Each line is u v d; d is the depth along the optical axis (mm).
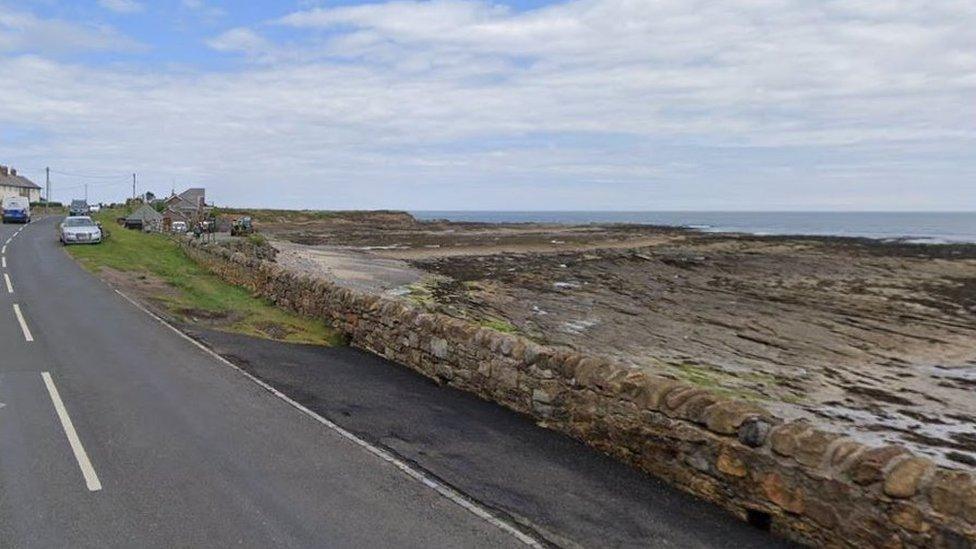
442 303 27125
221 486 6043
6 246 30344
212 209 79500
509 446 7305
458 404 8789
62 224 33875
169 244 33938
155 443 7051
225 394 8945
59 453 6703
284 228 103312
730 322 25609
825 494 5281
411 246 64875
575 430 7594
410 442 7340
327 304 13867
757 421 5875
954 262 50188
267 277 17297
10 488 5891
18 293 17422
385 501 5852
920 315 28078
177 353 11242
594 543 5254
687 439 6332
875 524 4973
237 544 5027
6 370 9852
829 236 90312
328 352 11867
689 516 5828
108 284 19406
